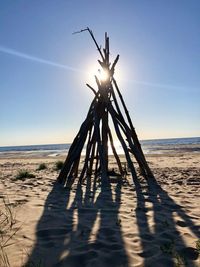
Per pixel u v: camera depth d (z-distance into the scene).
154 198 6.20
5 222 4.45
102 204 5.70
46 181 8.78
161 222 4.44
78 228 4.17
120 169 9.39
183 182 8.38
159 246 3.49
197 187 7.51
